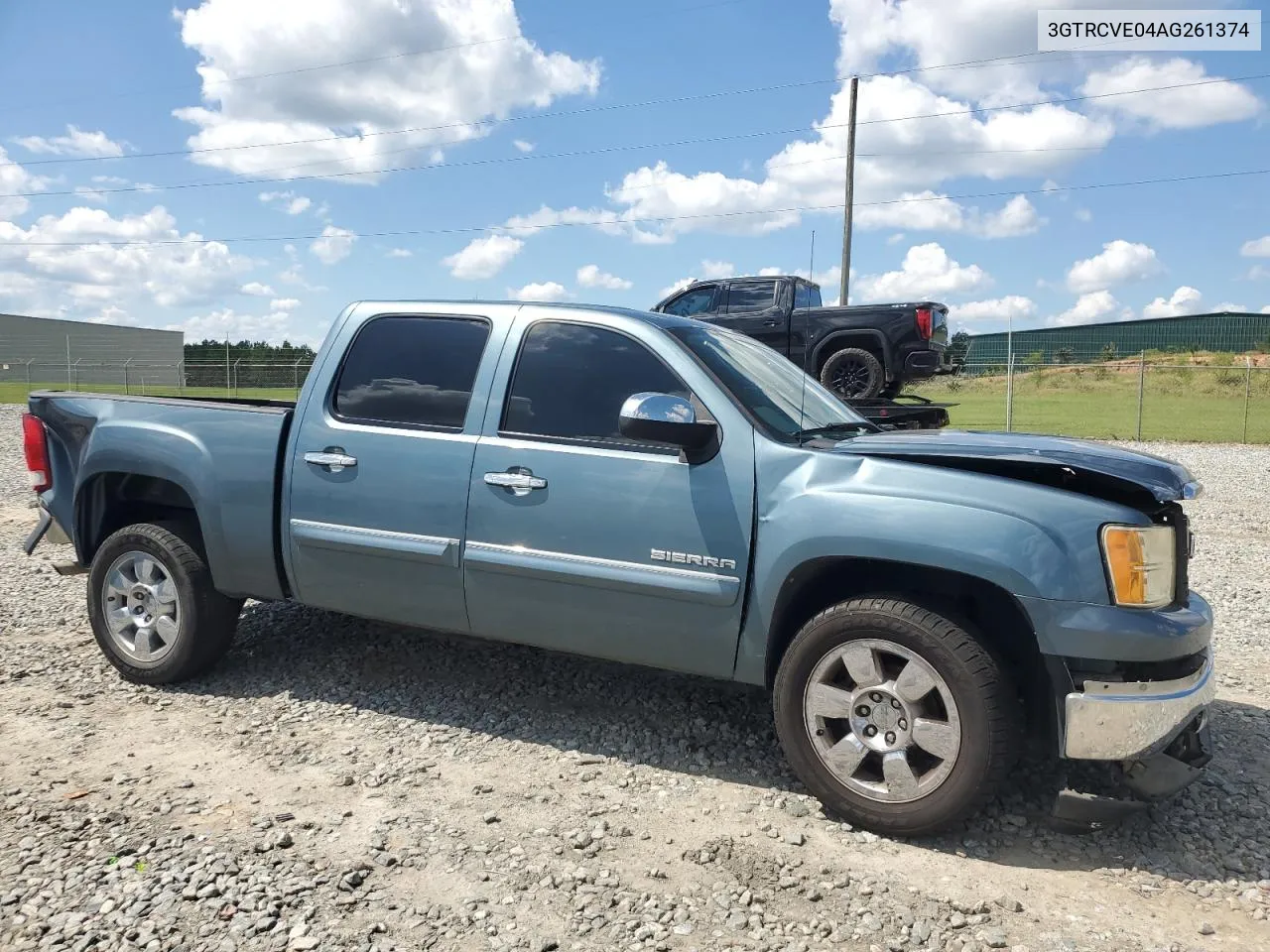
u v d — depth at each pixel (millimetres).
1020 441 3561
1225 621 6164
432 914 2729
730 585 3479
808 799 3537
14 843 3068
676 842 3195
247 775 3639
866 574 3492
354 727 4156
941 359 13234
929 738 3150
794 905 2828
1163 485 3061
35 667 4863
